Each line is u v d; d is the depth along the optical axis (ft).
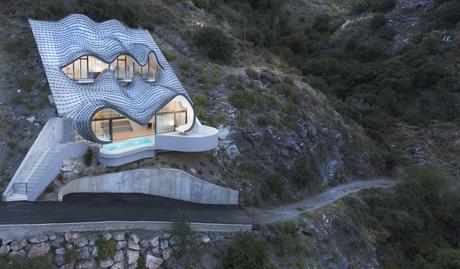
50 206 96.17
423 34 300.61
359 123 232.53
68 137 109.40
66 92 114.83
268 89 171.01
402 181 177.17
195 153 124.67
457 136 229.66
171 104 125.70
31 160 104.06
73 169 106.42
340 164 175.63
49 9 157.69
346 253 122.21
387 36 318.24
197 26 202.08
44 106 119.55
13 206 94.27
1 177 102.01
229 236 99.14
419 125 243.60
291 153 148.66
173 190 114.42
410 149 225.15
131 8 180.45
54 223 84.48
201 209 112.68
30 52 137.90
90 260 83.56
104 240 85.97
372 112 249.14
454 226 164.14
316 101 186.19
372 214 148.05
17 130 112.88
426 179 173.17
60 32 131.64
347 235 126.93
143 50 139.85
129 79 135.64
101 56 127.03
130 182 110.11
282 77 187.11
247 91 159.63
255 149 138.62
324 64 281.74
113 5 176.04
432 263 135.54
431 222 161.38
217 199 118.73
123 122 120.78
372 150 204.44
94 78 128.88
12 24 149.18
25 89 125.29
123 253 86.99
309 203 137.08
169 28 189.26
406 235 146.92
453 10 296.10
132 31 154.51
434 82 262.88
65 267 81.30
